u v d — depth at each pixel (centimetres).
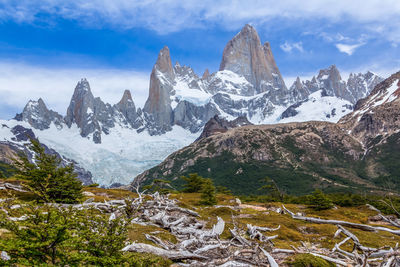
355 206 9650
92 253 1516
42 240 1296
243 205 7350
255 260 2067
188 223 3550
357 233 4303
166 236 2791
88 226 1570
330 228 4472
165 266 1903
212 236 2738
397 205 7806
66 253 1374
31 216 1327
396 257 1808
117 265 1512
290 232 4000
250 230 3161
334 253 2481
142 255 1853
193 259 2120
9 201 2091
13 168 3972
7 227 1302
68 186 4012
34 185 3847
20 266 1335
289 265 2077
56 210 1423
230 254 2116
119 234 1642
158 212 3822
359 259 1952
